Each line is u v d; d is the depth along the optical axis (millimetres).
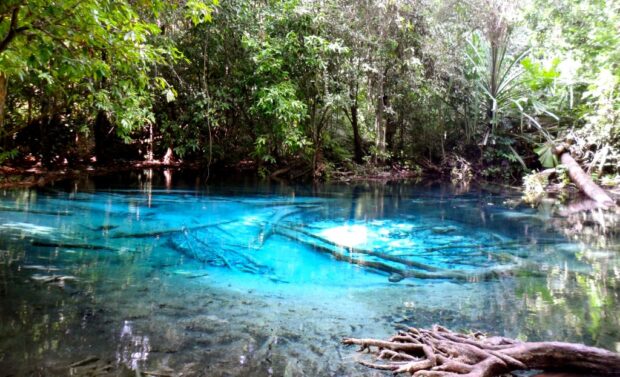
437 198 7648
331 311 2465
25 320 2170
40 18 2580
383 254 3771
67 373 1688
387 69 10250
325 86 9125
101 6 2773
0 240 3764
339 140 11844
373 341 1991
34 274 2918
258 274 3158
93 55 3289
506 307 2574
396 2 9320
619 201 7172
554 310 2535
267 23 8875
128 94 6422
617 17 8438
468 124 11109
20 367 1715
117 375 1688
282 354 1919
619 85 8195
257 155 10336
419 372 1737
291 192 7906
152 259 3420
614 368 1832
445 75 10719
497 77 10539
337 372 1779
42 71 5230
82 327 2113
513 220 5598
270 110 8625
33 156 9156
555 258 3766
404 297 2742
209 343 1998
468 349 1883
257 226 4797
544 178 8891
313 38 8609
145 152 11047
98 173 9219
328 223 5211
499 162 10836
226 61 9484
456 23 10438
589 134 9102
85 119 9172
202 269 3217
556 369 1870
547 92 10164
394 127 11844
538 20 10539
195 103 9188
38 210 5145
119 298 2539
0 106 5137
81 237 3992
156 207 5734
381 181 10453
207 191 7500
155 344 1964
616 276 3240
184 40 9172
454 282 3076
